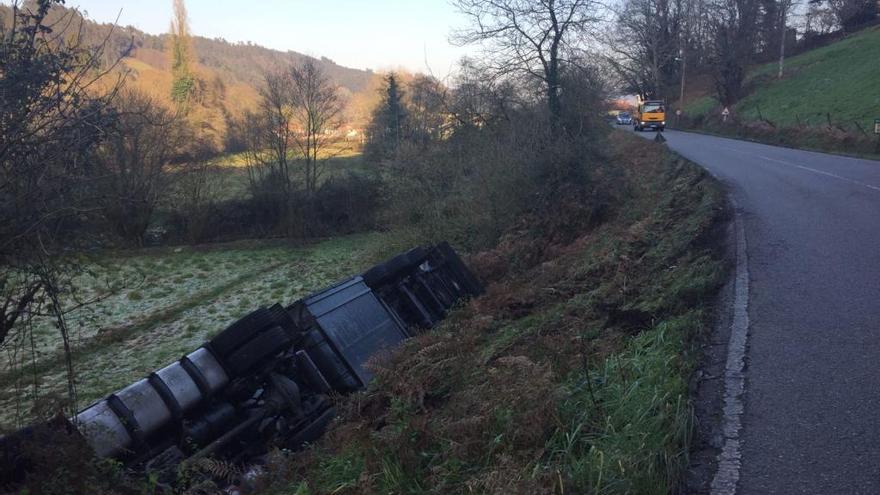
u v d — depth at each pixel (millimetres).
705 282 8352
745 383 5461
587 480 4051
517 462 4445
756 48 72375
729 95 54031
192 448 8055
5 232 6488
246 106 51812
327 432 7648
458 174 24328
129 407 7617
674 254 10711
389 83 50250
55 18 6668
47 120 6508
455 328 10125
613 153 30406
